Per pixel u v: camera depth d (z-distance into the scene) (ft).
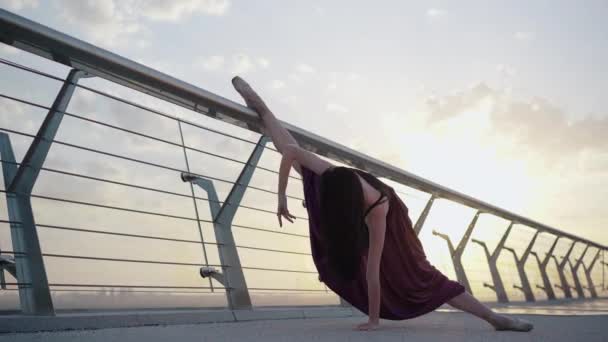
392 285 7.91
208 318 8.14
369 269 7.36
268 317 9.29
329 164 7.77
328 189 7.00
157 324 7.36
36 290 6.45
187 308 8.49
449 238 18.29
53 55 7.16
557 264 31.86
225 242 9.66
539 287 27.63
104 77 7.89
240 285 9.39
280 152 9.43
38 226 6.76
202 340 5.43
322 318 10.17
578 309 16.29
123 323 6.95
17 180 6.90
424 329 7.32
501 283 21.52
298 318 9.97
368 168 12.96
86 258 7.14
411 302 7.86
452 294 7.59
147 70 8.06
